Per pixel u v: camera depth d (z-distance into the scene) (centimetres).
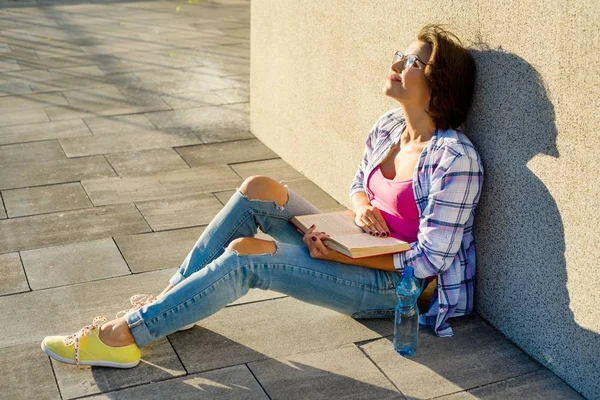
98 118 661
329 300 336
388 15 413
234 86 772
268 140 602
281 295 386
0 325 356
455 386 315
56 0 1254
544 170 309
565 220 303
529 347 334
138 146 597
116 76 797
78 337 320
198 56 896
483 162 341
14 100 707
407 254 332
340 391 311
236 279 321
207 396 307
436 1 366
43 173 541
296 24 523
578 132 291
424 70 331
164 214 480
